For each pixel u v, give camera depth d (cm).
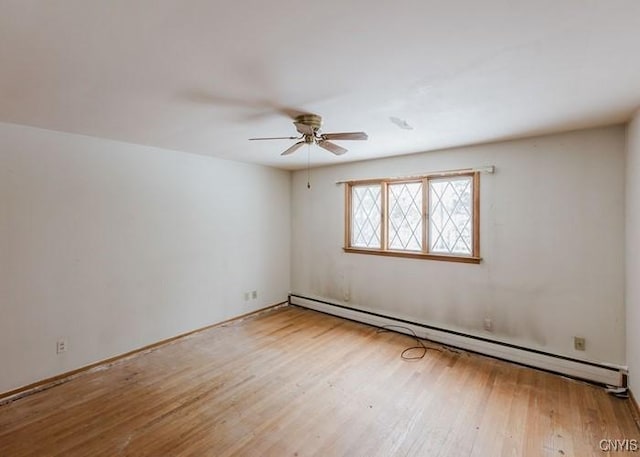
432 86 198
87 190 312
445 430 224
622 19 129
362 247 459
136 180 349
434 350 361
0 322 262
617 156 278
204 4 120
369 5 121
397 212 426
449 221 380
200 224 413
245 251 472
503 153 335
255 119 263
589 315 293
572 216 300
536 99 219
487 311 349
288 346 371
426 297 395
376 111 244
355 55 160
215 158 429
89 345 314
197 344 377
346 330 424
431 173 384
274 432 222
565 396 267
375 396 267
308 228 520
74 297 304
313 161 457
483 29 138
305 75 183
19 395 268
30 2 116
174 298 386
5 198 265
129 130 295
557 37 144
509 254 333
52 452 203
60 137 295
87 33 139
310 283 521
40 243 284
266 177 502
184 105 229
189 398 264
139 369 315
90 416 239
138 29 137
